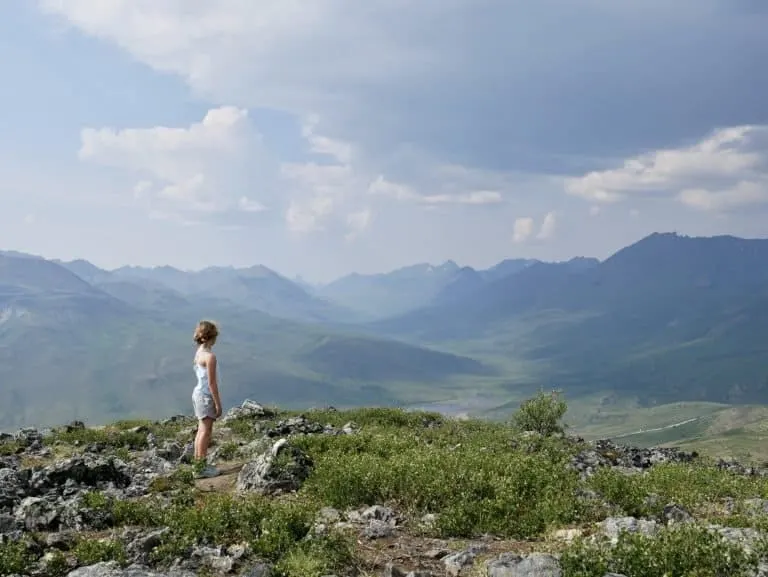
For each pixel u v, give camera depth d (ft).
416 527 38.68
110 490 47.65
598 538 32.53
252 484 47.98
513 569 28.81
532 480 48.06
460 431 91.15
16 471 50.34
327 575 28.86
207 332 58.44
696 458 97.09
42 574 29.12
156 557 31.14
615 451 90.12
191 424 92.89
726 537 32.94
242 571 29.19
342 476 45.16
